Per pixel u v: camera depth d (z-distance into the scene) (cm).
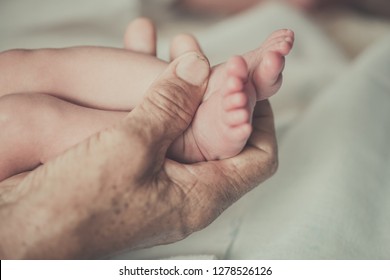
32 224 38
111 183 38
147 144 40
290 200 61
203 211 44
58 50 53
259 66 43
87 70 52
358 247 53
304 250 51
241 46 101
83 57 53
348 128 71
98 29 116
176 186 43
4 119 45
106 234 40
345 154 66
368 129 72
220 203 45
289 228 55
